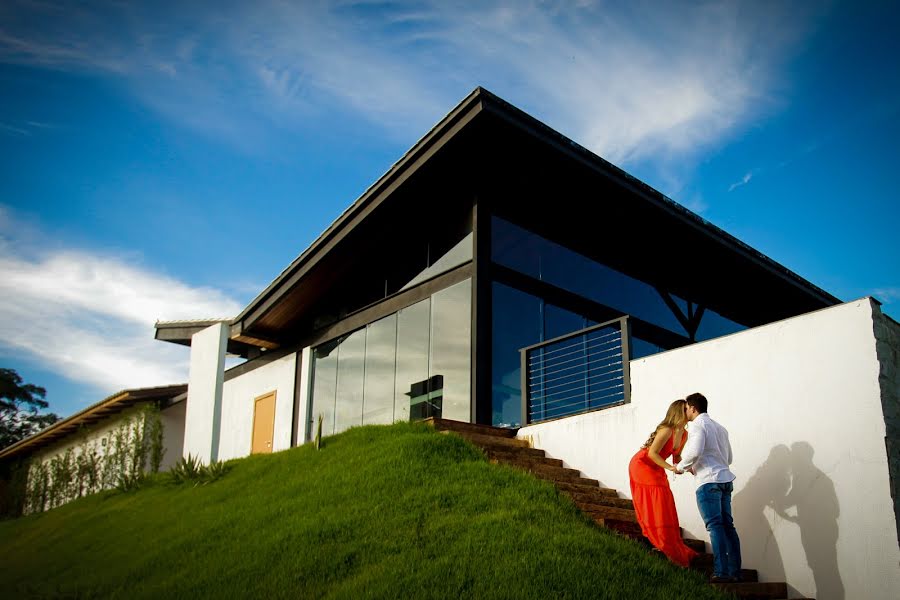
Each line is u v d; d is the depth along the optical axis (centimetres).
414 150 1190
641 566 588
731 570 617
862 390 661
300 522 747
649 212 1304
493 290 1188
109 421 2141
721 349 792
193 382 1547
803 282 1606
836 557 643
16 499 2295
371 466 854
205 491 1051
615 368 1269
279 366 1789
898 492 622
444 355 1220
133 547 890
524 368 1051
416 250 1377
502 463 850
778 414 723
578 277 1340
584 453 920
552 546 605
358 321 1512
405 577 573
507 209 1262
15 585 900
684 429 693
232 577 662
